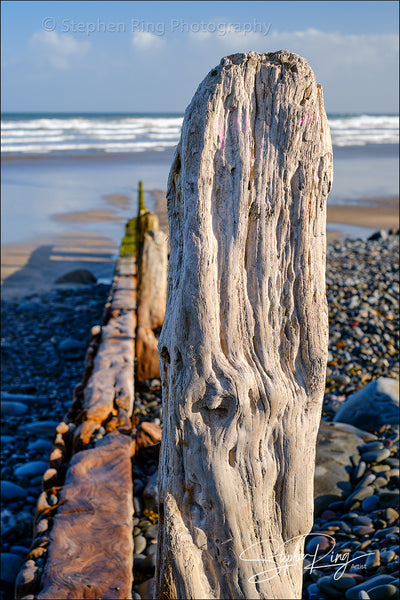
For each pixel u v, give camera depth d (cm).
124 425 396
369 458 391
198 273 128
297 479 138
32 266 1250
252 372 133
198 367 130
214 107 126
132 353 533
